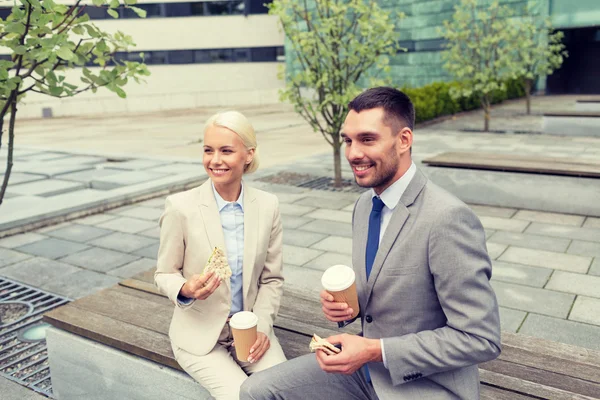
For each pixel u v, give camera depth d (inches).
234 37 1330.0
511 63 559.8
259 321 91.9
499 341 61.6
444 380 67.5
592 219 247.4
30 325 157.8
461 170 281.7
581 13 918.4
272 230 97.1
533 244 213.8
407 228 65.6
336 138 325.7
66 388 117.3
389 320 68.2
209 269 82.7
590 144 444.8
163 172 387.9
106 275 198.4
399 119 65.1
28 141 663.1
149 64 1315.2
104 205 298.4
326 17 314.7
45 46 127.8
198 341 90.5
